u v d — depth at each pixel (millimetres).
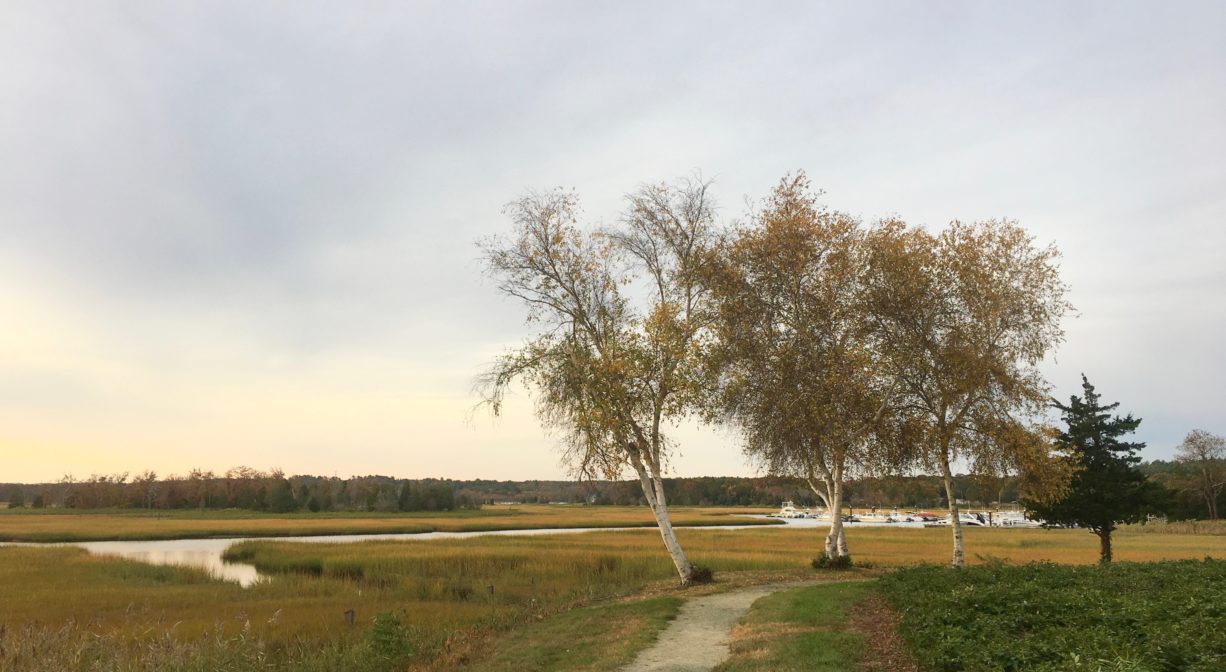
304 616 27125
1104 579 19531
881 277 30812
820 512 177625
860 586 22703
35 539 84250
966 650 11297
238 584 38281
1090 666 9414
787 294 30094
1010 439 29547
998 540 63406
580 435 26781
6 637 18266
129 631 23781
